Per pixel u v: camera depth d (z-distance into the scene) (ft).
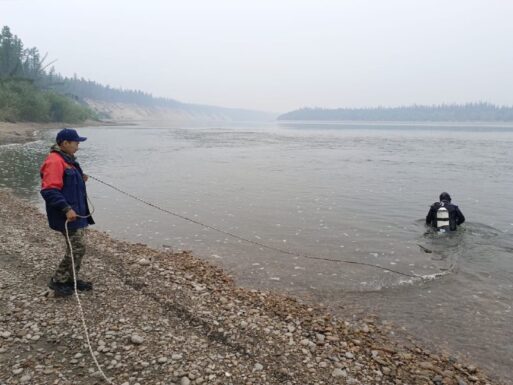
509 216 47.57
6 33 283.38
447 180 73.67
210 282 26.22
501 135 267.39
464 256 33.65
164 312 20.15
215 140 190.80
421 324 22.25
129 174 75.72
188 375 15.08
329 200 55.47
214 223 42.98
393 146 162.20
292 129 404.16
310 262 31.96
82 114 324.19
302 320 21.31
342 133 300.20
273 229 41.11
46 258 26.13
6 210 40.81
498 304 24.90
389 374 16.97
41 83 353.10
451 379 17.02
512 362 18.94
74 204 19.31
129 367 15.37
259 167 90.33
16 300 19.97
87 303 20.22
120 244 33.30
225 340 17.98
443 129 411.13
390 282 28.17
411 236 39.34
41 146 118.62
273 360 16.79
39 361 15.42
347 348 18.81
